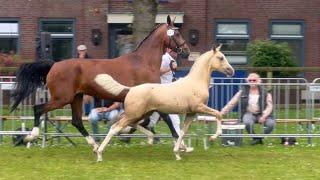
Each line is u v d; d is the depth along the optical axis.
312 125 16.16
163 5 29.58
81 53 17.08
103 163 12.70
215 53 12.80
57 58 29.72
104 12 29.56
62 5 29.62
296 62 29.75
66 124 16.17
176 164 12.61
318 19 29.80
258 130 15.70
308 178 11.37
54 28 29.80
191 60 28.53
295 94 15.66
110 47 29.77
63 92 13.37
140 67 13.53
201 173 11.73
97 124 14.98
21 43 29.64
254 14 29.69
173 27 13.84
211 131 15.03
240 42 29.81
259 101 15.19
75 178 11.27
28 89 13.77
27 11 29.62
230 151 14.33
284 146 15.19
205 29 29.72
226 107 14.96
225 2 29.80
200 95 12.58
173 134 13.48
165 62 15.14
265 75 24.33
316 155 13.84
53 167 12.29
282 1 29.70
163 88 12.51
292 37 29.81
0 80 18.11
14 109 14.23
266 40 27.75
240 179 11.25
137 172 11.80
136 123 12.93
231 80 18.39
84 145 15.22
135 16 18.69
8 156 13.57
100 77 12.92
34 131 13.64
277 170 12.05
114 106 14.73
